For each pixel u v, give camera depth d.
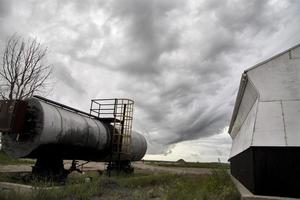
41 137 11.12
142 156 23.25
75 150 13.88
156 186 13.07
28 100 11.85
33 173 12.08
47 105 12.19
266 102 8.76
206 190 9.85
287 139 7.76
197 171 25.34
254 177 7.64
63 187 9.78
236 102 12.61
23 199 7.75
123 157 18.38
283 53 9.43
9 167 18.50
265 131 8.12
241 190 8.80
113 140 16.88
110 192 10.62
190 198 9.02
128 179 13.80
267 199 7.09
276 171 7.53
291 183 7.32
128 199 9.52
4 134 11.90
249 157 8.48
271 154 7.70
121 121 17.91
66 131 12.59
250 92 10.03
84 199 9.10
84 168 23.05
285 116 8.27
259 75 9.33
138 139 21.98
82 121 14.45
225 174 13.73
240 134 13.81
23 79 36.16
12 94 35.31
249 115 10.88
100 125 16.31
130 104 18.17
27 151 11.29
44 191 8.58
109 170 17.25
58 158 12.97
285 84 8.97
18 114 11.09
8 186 10.09
